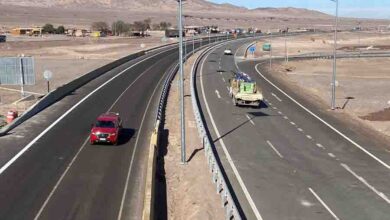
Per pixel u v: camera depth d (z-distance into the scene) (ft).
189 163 99.66
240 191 85.76
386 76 284.82
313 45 556.51
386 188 90.27
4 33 632.79
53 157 98.78
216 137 124.77
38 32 629.51
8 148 104.58
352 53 435.53
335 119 152.35
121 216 70.28
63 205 73.61
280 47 518.37
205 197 80.53
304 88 222.69
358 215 77.00
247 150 113.39
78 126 127.24
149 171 80.84
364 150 117.08
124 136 118.73
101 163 95.81
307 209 78.64
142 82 220.02
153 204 71.51
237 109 163.63
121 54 387.75
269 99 185.57
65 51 404.16
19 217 68.59
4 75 173.68
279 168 100.42
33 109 141.18
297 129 136.87
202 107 165.07
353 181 93.76
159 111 140.15
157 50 410.52
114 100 169.68
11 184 82.23
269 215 75.46
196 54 380.78
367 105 189.67
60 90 171.01
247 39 593.01
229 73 265.34
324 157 109.91
